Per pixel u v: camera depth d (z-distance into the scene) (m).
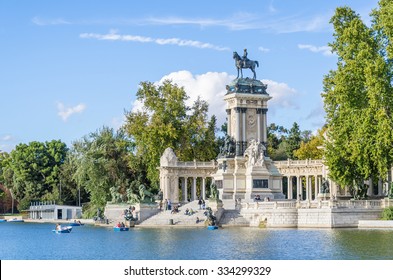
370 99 121.56
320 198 138.25
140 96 185.62
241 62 163.75
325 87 132.38
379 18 126.75
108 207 164.25
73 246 102.44
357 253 79.06
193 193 176.50
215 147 190.62
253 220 130.88
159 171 178.88
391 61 124.12
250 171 154.62
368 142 120.94
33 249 99.81
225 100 164.25
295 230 117.06
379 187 152.50
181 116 186.50
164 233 119.25
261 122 161.25
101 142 194.00
